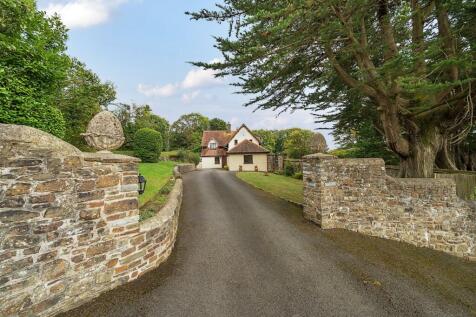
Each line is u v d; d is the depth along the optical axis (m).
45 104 8.21
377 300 4.09
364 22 8.55
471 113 7.98
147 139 22.72
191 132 58.16
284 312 3.68
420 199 7.37
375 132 14.70
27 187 3.04
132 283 4.30
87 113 17.03
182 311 3.62
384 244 6.84
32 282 3.06
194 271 4.89
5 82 6.72
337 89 10.69
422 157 9.31
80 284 3.61
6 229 2.84
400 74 6.81
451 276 5.36
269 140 52.38
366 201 7.57
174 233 6.44
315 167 7.94
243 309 3.72
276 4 6.70
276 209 9.99
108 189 4.01
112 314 3.48
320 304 3.91
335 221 7.73
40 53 8.02
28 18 7.18
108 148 4.61
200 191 14.27
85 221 3.68
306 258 5.63
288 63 8.29
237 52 7.42
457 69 7.04
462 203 7.46
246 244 6.37
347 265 5.36
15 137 2.95
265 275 4.80
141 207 7.22
